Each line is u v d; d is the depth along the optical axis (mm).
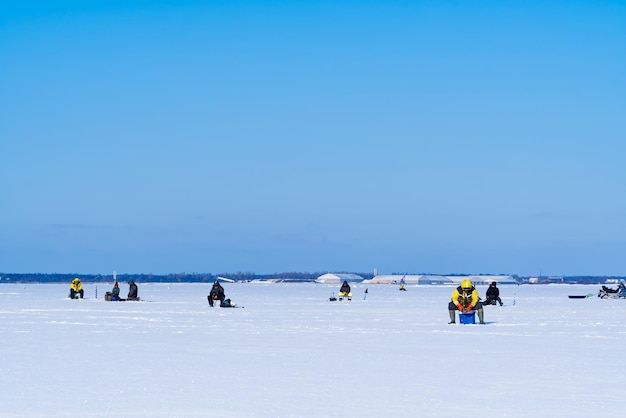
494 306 96688
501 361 32062
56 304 97062
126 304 98250
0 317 65062
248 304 100625
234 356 33750
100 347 37781
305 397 23094
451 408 21422
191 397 23062
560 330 50281
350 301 115688
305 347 37781
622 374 28156
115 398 22875
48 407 21484
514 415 20469
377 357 33375
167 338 43031
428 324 56094
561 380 26594
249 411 20922
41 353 35031
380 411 20953
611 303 108750
